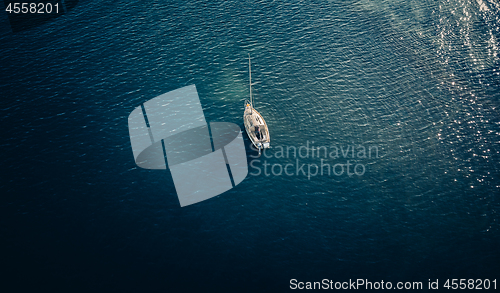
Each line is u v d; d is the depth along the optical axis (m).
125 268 46.12
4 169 56.62
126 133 61.69
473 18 81.06
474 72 69.75
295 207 52.81
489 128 61.06
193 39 78.00
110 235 49.38
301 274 46.12
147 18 82.75
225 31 79.81
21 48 75.81
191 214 51.91
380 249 48.25
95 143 60.28
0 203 52.50
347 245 48.72
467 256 47.31
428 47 75.19
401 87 68.06
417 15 82.69
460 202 52.56
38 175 56.00
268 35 79.00
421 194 53.62
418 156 57.97
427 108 64.44
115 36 78.44
